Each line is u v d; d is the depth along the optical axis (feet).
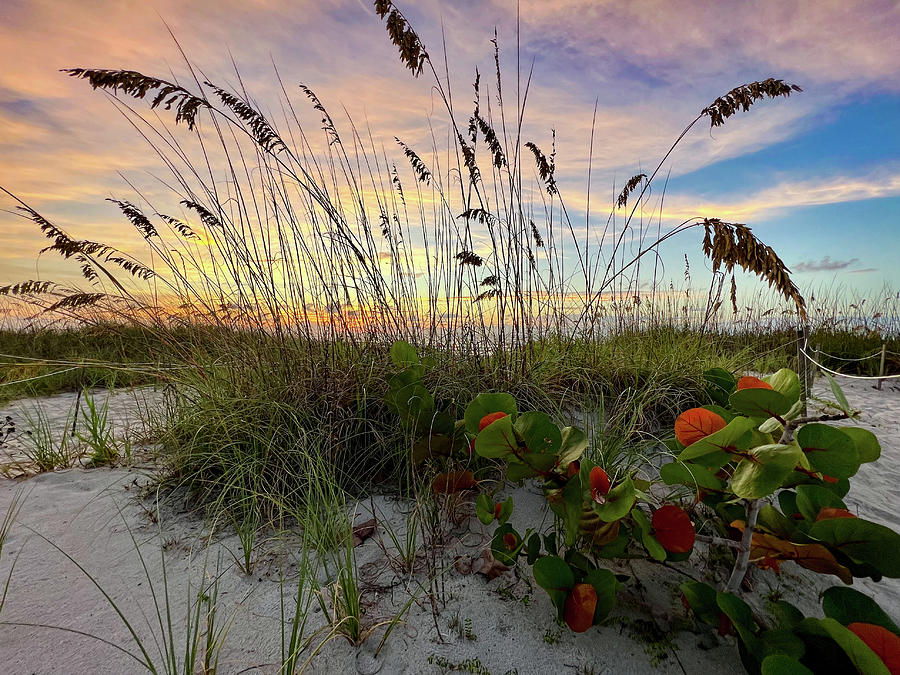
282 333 10.68
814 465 4.37
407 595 5.21
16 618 4.88
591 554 5.78
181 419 9.41
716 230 7.35
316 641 4.58
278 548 6.11
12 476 8.43
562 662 4.42
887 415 13.88
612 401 10.07
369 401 9.02
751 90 9.24
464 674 4.27
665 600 5.19
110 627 4.79
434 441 6.64
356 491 7.45
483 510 5.57
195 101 9.61
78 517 6.93
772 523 4.92
